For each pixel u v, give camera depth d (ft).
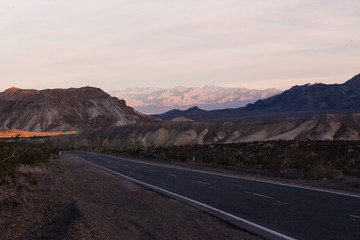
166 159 164.96
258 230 31.42
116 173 94.43
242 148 173.58
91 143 483.92
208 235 29.99
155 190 58.29
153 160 163.02
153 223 34.42
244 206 42.86
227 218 36.37
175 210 41.09
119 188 62.64
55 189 54.70
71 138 561.84
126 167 117.70
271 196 49.90
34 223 30.96
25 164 83.92
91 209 41.09
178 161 147.13
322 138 492.54
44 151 127.75
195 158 151.84
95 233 27.58
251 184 64.08
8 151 46.37
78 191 58.13
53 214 34.53
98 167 120.37
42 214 34.65
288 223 33.83
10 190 39.27
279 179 73.41
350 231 30.55
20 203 38.14
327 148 138.62
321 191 53.98
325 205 42.47
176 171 96.63
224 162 117.60
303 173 84.48
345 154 117.60
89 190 60.75
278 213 38.47
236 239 28.81
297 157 114.32
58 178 73.10
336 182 66.23
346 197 48.01
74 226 28.14
